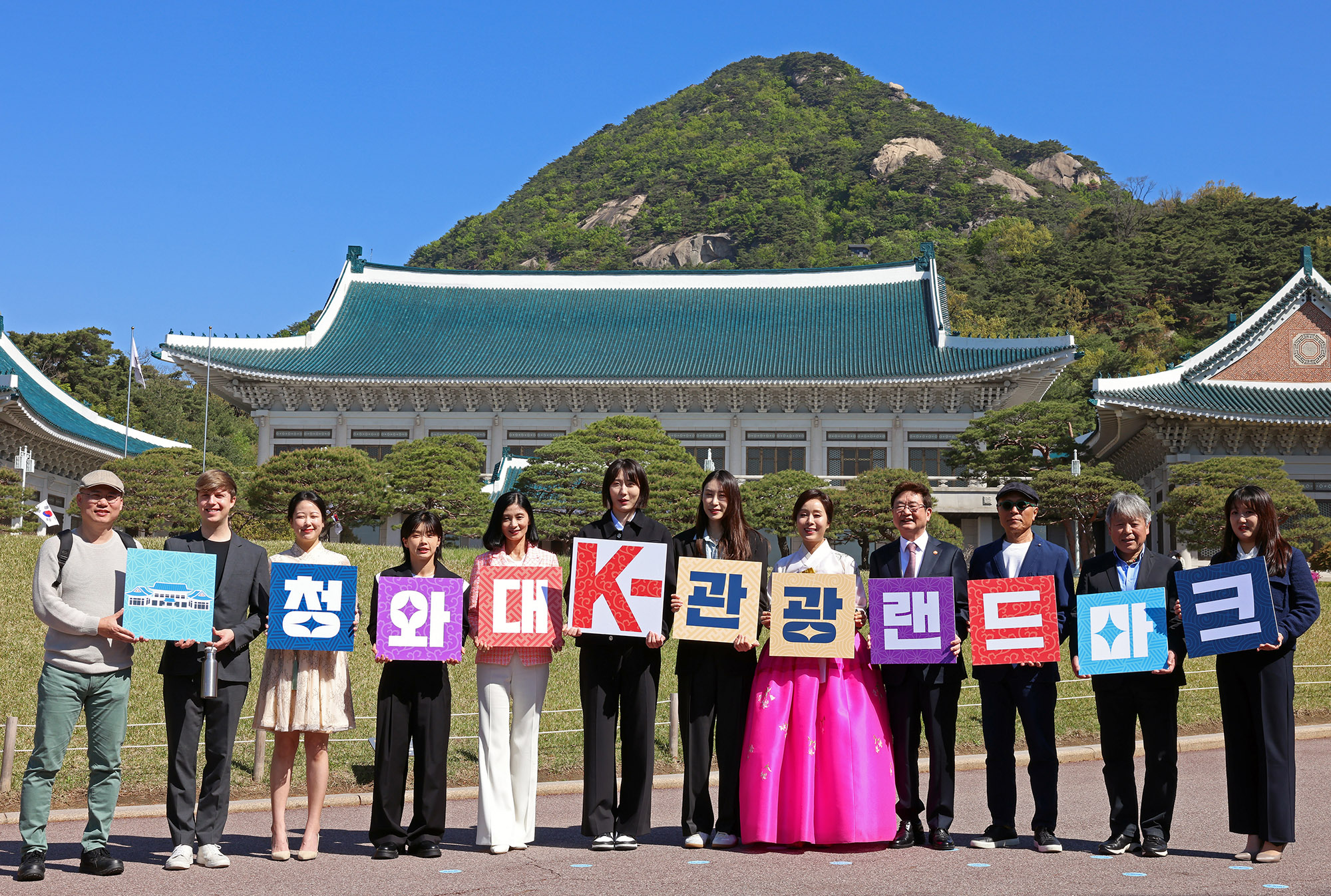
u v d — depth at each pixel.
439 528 9.23
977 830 10.00
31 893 7.44
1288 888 7.30
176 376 104.50
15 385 45.25
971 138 199.25
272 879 7.86
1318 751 14.99
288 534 39.00
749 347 60.12
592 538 9.20
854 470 57.81
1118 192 187.12
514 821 9.02
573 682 18.86
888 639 9.03
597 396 58.59
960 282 121.25
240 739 15.02
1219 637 8.48
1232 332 52.00
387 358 59.50
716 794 13.48
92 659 8.34
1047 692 9.01
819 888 7.29
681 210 173.62
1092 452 58.84
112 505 8.71
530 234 174.25
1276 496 39.09
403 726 8.84
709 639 8.95
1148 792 8.69
